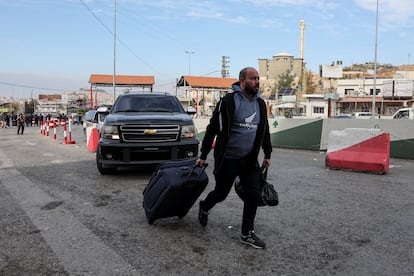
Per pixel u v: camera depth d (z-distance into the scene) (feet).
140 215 16.22
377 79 236.22
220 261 11.46
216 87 161.99
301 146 44.62
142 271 10.74
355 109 189.37
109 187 21.83
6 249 12.32
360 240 13.32
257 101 12.48
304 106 208.23
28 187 21.71
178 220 15.51
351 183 23.31
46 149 44.62
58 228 14.43
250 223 12.71
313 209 17.24
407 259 11.71
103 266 11.05
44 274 10.53
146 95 29.60
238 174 12.76
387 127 36.65
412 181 24.04
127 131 23.81
